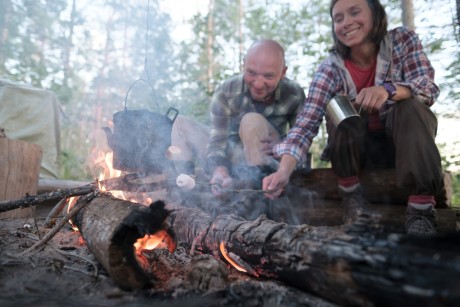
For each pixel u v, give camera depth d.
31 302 1.21
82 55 11.89
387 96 2.11
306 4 7.72
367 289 0.97
